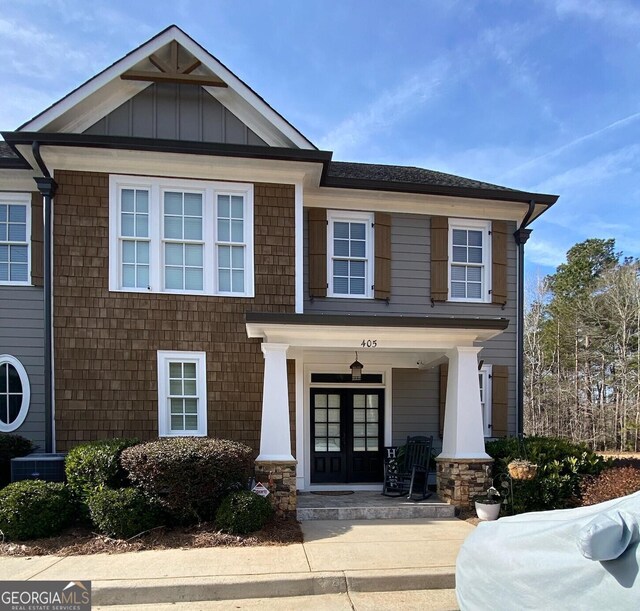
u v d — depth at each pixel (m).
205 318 8.85
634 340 27.75
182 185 8.95
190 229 8.98
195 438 8.01
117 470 7.21
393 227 10.83
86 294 8.53
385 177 11.45
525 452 8.59
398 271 10.75
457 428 8.52
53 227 8.52
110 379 8.48
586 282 33.72
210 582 5.17
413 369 10.78
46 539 6.60
